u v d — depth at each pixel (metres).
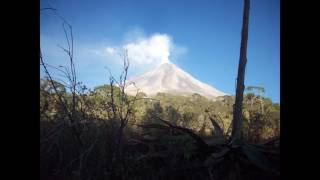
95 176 4.62
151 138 5.81
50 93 4.93
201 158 5.41
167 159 5.14
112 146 4.82
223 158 5.11
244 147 5.14
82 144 4.80
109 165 4.75
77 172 4.40
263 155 5.04
